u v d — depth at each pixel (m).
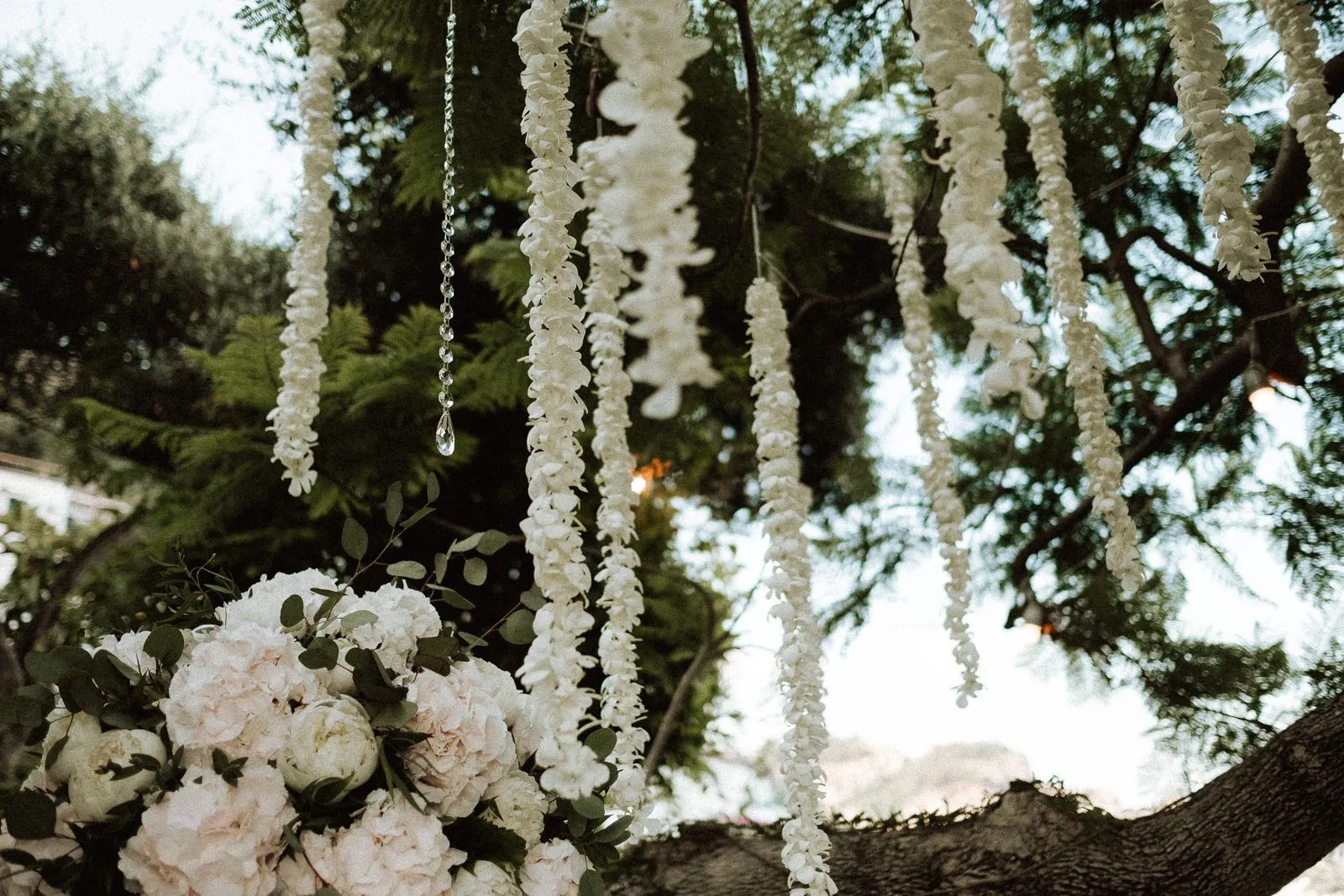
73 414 3.49
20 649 3.29
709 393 3.69
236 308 4.11
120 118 3.89
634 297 0.45
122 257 3.94
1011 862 1.97
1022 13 1.37
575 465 0.88
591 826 1.18
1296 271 2.66
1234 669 2.61
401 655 1.15
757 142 1.81
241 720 0.99
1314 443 2.83
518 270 2.80
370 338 4.09
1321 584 2.70
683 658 3.61
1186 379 2.56
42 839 0.95
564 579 0.83
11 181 3.83
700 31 2.21
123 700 1.02
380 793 1.03
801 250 3.04
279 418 1.24
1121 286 3.16
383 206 3.83
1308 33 1.24
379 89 3.20
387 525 3.31
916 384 1.81
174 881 0.93
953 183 0.73
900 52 2.50
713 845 2.19
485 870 1.08
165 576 1.31
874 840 2.12
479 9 1.92
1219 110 1.08
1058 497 3.40
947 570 1.53
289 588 1.18
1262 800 1.90
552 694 0.80
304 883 0.98
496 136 2.14
